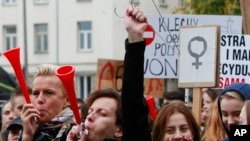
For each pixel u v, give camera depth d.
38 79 6.71
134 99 5.91
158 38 10.58
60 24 47.25
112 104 6.29
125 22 5.89
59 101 6.71
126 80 5.91
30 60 47.50
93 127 6.27
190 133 6.45
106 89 6.38
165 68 10.57
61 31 47.28
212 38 8.66
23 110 6.57
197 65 8.70
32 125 6.56
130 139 5.95
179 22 10.59
